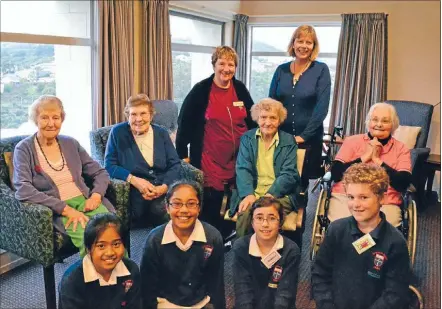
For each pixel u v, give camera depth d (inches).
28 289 102.6
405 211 95.0
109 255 74.9
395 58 200.8
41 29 127.6
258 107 107.3
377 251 75.5
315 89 121.1
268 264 83.2
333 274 80.4
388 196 97.0
